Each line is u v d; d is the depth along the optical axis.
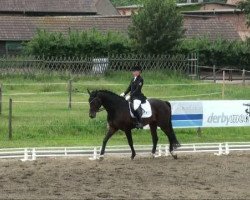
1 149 19.98
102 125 24.14
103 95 19.34
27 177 16.31
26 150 19.44
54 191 14.62
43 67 42.81
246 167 18.27
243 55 51.56
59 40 48.53
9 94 33.62
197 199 14.04
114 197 14.07
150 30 48.38
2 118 25.56
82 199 13.83
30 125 23.69
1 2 70.38
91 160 19.25
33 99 32.28
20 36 57.66
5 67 42.50
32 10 70.56
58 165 18.23
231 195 14.52
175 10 49.03
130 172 17.19
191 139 23.45
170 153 20.30
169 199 13.98
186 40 51.53
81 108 29.09
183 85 37.66
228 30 64.56
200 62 50.81
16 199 13.78
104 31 60.03
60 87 37.12
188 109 22.78
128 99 19.61
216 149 21.48
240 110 23.47
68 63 43.09
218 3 82.69
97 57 48.41
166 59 45.31
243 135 24.81
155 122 19.81
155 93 34.91
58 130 23.52
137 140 23.05
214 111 23.14
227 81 45.00
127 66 44.53
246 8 51.12
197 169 17.84
